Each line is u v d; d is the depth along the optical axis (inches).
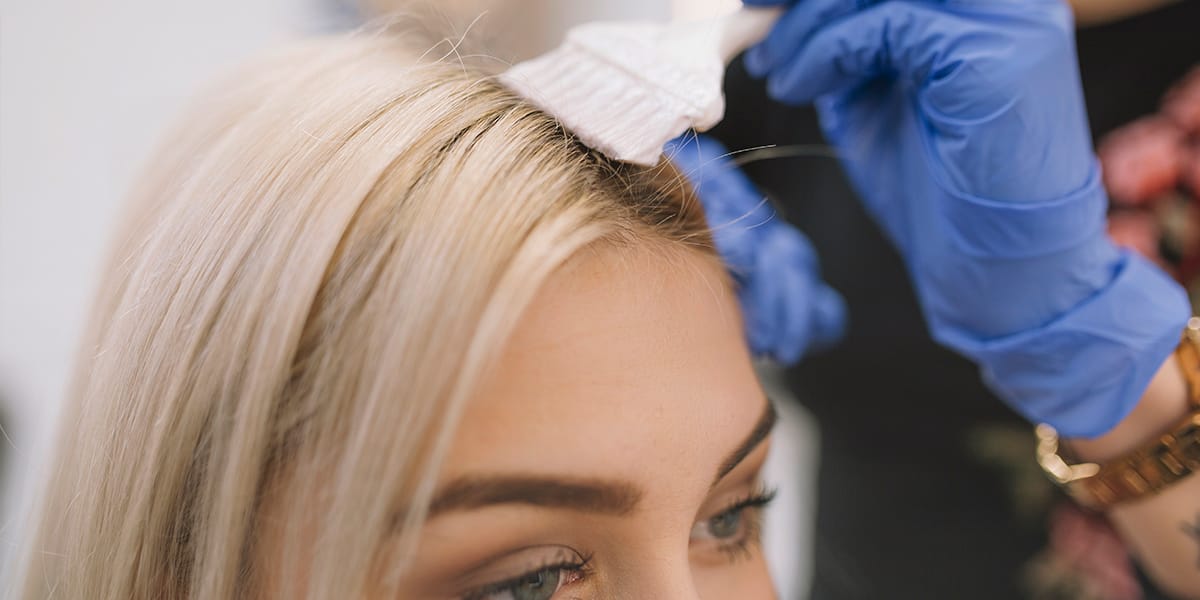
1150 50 28.7
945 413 33.0
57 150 47.4
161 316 17.9
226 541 16.5
